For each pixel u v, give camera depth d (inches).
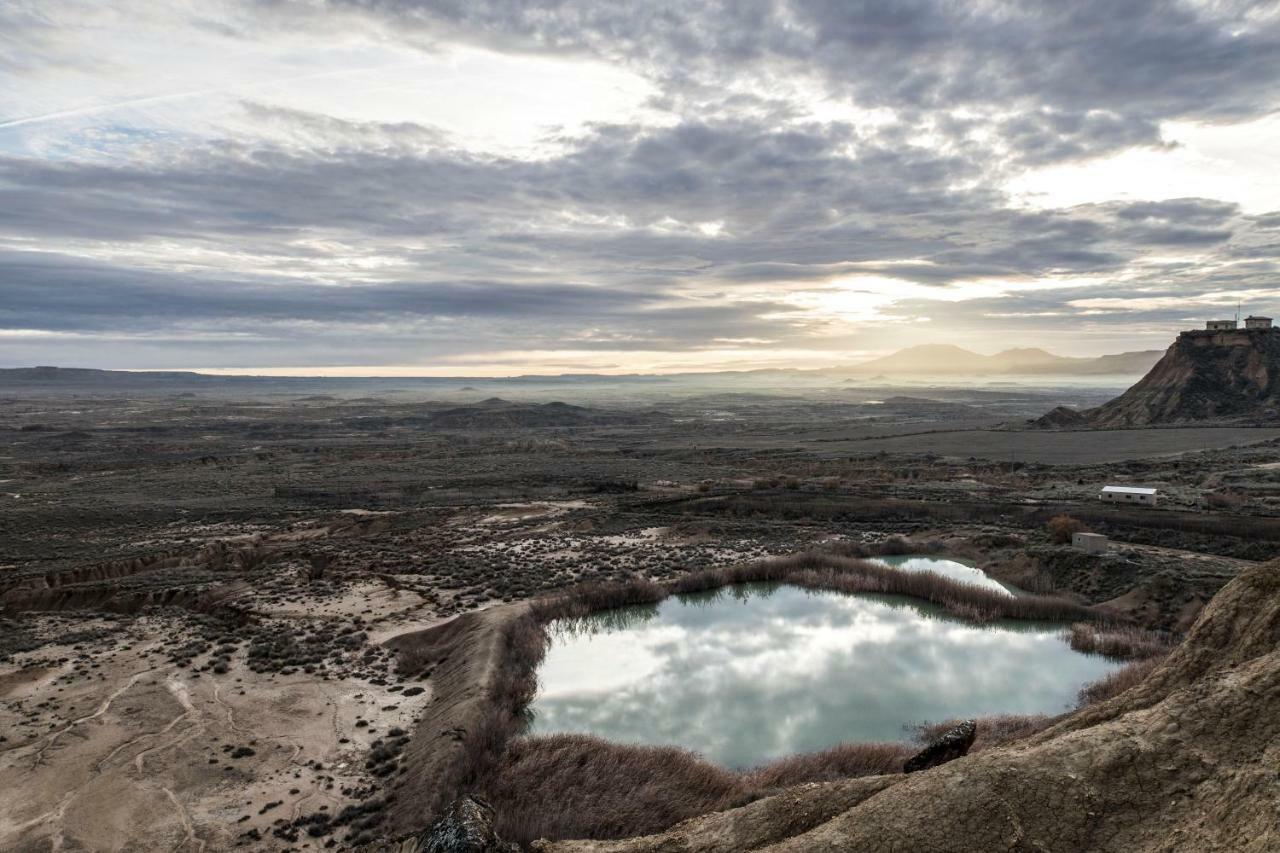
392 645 1502.2
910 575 1914.4
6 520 2866.6
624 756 1017.5
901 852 520.1
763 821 625.9
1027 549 2113.7
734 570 2034.9
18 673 1326.3
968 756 619.2
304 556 2320.4
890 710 1222.9
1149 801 506.0
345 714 1176.8
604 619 1736.0
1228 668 597.9
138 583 1929.1
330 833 852.0
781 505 3080.7
